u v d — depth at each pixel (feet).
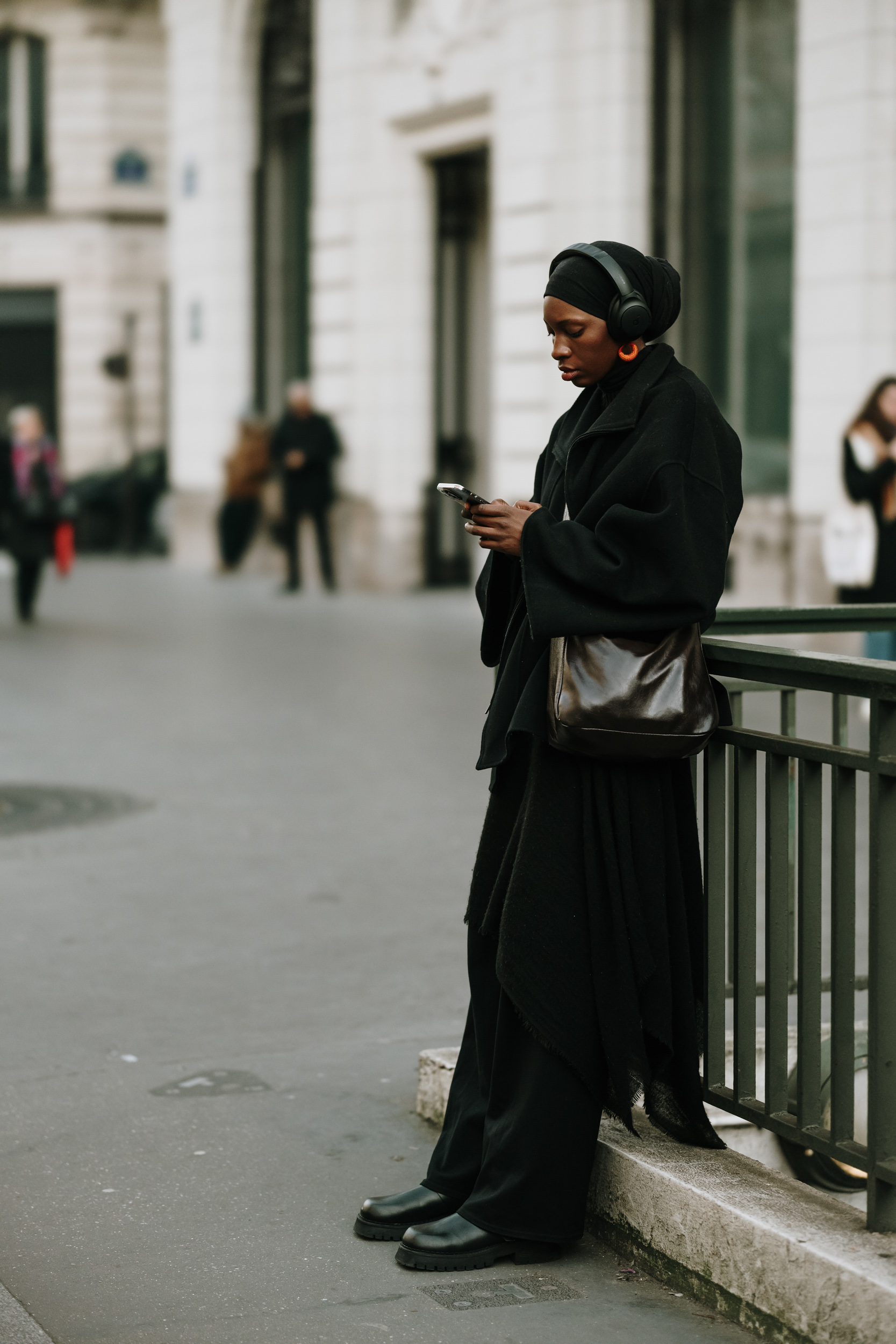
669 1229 10.84
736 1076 11.42
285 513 65.51
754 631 13.42
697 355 49.06
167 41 110.11
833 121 41.96
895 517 32.45
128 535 90.17
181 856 23.40
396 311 64.69
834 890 10.44
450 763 30.55
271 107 74.54
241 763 30.53
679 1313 10.47
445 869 22.76
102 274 110.93
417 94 61.72
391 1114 14.01
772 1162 13.56
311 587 68.95
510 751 11.30
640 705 10.39
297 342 73.87
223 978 17.88
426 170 64.03
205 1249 11.39
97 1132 13.57
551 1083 11.02
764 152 46.39
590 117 50.62
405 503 65.10
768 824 11.04
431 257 64.54
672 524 10.28
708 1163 11.14
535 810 10.95
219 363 77.25
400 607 60.08
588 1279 10.98
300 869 22.71
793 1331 9.84
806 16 42.50
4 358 115.14
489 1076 11.61
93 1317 10.36
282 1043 15.84
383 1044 15.84
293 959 18.62
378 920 20.21
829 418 42.55
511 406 54.24
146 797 27.50
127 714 36.14
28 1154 13.10
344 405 66.64
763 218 46.50
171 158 80.33
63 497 55.01
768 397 46.57
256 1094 14.48
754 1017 11.44
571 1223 11.12
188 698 38.42
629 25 49.44
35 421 54.75
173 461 82.69
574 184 51.49
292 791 27.96
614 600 10.39
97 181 110.01
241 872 22.53
